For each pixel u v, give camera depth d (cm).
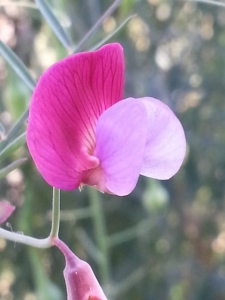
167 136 5
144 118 5
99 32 14
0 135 6
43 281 11
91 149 5
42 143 5
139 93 15
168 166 5
